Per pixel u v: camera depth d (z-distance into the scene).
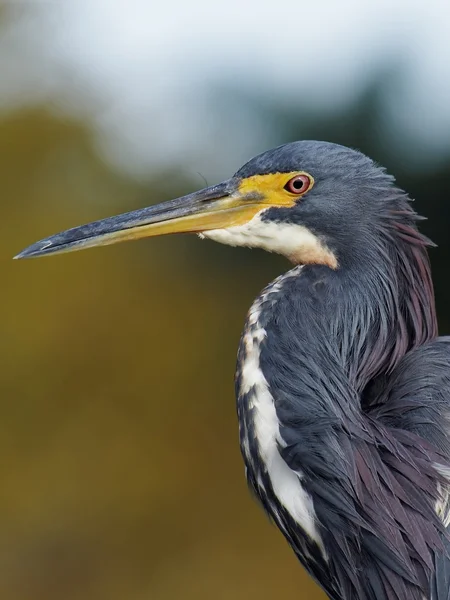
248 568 13.20
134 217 4.74
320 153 4.46
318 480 3.88
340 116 16.23
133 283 15.07
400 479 3.90
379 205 4.41
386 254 4.38
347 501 3.85
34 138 15.75
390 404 4.22
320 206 4.40
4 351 13.90
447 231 15.48
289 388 4.04
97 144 16.36
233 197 4.61
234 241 4.60
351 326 4.28
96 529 13.48
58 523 13.46
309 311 4.23
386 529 3.81
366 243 4.37
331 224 4.39
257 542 13.46
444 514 3.91
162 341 14.72
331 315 4.25
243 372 4.17
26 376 13.90
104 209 15.88
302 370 4.07
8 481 13.42
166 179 16.48
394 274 4.39
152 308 14.95
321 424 3.93
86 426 13.95
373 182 4.43
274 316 4.21
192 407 14.47
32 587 13.15
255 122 16.77
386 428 4.02
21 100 16.02
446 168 15.58
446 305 15.45
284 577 13.01
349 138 16.20
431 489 3.89
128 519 13.58
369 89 15.98
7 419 13.70
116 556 13.42
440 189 15.67
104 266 14.99
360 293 4.32
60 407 13.96
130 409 14.19
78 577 13.30
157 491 13.73
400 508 3.85
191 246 16.22
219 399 14.64
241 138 16.70
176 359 14.68
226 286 16.22
